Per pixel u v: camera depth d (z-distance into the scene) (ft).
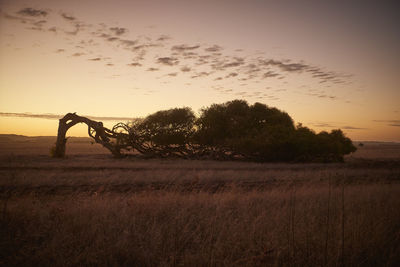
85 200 24.17
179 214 19.44
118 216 19.19
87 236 15.64
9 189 33.63
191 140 120.06
